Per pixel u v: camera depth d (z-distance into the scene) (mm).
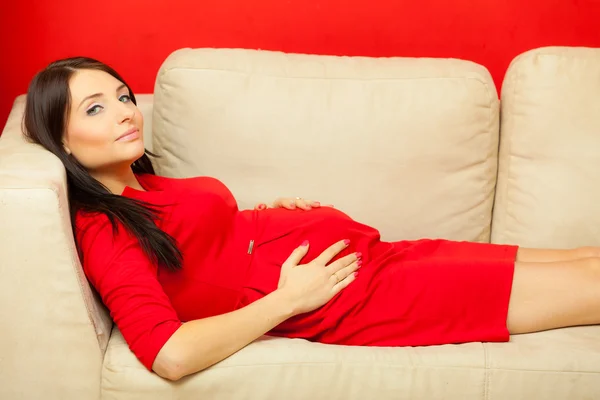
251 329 1478
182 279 1613
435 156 1923
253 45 2334
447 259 1650
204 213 1650
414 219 1946
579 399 1472
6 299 1428
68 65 1634
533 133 1906
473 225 1971
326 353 1486
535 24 2352
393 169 1920
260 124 1904
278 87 1926
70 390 1501
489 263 1629
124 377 1433
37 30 2254
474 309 1597
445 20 2334
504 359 1484
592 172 1872
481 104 1936
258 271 1670
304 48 2346
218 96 1909
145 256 1522
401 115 1917
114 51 2305
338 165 1914
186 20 2289
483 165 1957
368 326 1603
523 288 1604
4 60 2273
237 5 2285
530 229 1915
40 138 1610
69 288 1443
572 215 1876
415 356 1498
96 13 2256
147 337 1415
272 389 1457
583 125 1884
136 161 1853
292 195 1924
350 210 1933
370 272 1642
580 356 1488
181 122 1922
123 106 1637
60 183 1446
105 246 1485
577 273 1599
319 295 1577
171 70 1927
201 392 1444
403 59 2014
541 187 1901
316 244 1700
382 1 2305
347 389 1470
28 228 1394
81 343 1481
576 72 1900
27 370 1479
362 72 1960
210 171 1921
